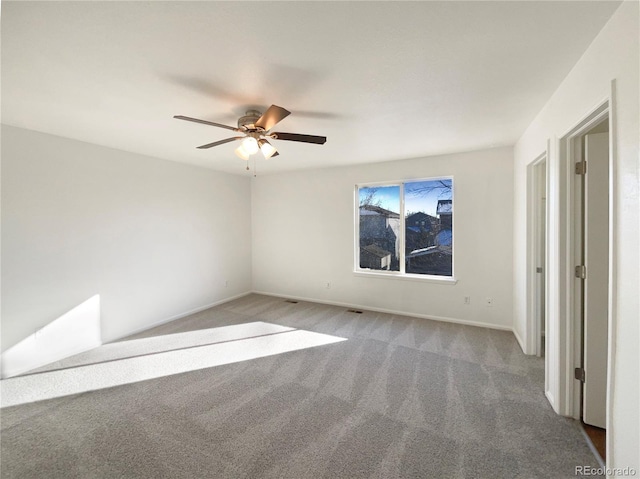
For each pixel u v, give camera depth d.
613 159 1.31
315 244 5.04
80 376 2.68
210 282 4.83
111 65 1.70
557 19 1.35
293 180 5.19
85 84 1.92
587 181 1.93
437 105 2.29
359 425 1.99
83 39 1.46
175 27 1.38
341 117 2.53
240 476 1.59
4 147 2.66
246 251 5.56
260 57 1.63
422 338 3.47
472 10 1.29
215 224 4.91
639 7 1.14
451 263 4.16
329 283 4.95
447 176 3.93
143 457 1.73
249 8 1.25
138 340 3.49
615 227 1.30
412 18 1.33
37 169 2.87
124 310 3.63
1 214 2.65
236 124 2.67
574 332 2.02
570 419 2.02
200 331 3.76
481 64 1.72
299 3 1.23
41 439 1.89
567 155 2.00
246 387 2.47
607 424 1.35
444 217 4.19
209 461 1.69
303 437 1.88
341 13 1.29
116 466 1.67
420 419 2.04
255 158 4.08
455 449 1.76
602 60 1.42
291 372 2.71
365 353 3.09
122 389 2.46
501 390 2.38
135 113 2.41
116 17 1.30
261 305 4.88
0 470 1.65
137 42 1.49
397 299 4.39
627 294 1.23
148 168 3.89
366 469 1.63
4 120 2.57
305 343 3.36
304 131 2.90
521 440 1.83
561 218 2.03
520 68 1.77
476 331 3.67
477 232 3.80
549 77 1.87
